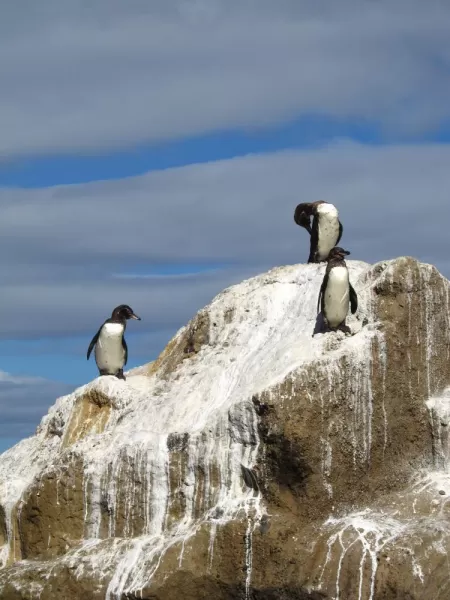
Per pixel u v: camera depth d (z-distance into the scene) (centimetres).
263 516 2425
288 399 2461
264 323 2852
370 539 2347
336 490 2491
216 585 2422
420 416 2623
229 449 2522
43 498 2677
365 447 2538
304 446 2448
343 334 2628
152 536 2553
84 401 2966
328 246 2983
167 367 3014
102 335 2981
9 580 2562
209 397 2716
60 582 2514
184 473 2562
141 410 2812
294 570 2359
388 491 2556
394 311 2633
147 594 2406
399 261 2664
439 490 2522
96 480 2647
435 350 2675
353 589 2292
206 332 2959
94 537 2634
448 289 2709
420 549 2300
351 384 2536
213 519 2456
